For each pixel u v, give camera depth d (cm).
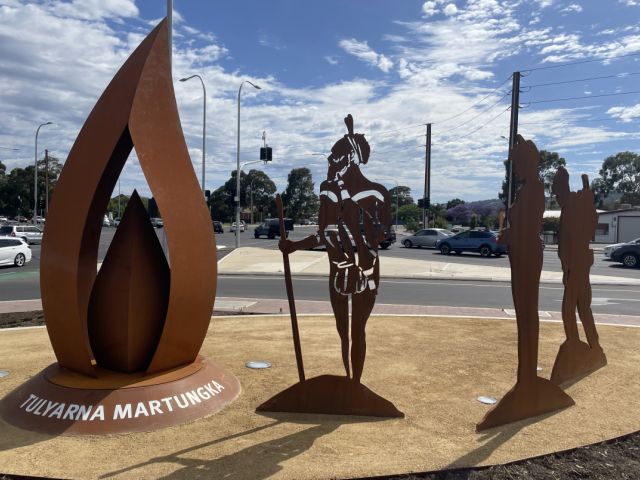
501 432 455
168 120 509
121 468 378
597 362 668
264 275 1877
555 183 632
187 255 498
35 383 498
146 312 505
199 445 420
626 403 537
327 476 368
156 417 459
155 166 489
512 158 503
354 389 494
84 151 497
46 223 503
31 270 2022
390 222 487
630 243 2364
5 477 366
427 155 4431
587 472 387
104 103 509
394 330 866
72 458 395
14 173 8869
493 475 378
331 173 505
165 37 518
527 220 496
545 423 479
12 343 750
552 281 1747
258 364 652
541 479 375
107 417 448
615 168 8669
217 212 10231
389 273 1936
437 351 730
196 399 491
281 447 417
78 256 479
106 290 503
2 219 7544
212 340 780
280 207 507
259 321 932
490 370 642
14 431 446
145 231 513
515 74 2689
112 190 546
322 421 477
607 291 1518
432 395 551
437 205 11238
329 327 881
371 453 408
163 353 503
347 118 496
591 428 467
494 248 2886
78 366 500
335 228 498
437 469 381
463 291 1490
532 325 497
